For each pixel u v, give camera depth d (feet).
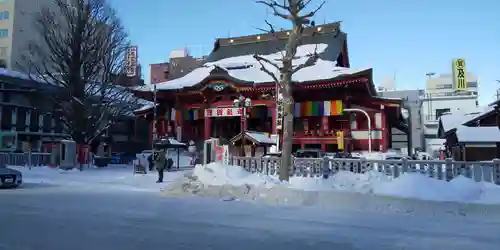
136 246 25.55
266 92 145.79
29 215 37.88
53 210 41.29
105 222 34.40
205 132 155.33
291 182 55.93
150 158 103.86
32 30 222.48
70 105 116.16
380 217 38.29
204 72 179.32
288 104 62.75
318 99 149.18
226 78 146.61
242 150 84.58
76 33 116.26
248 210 42.24
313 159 65.16
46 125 186.39
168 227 32.35
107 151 203.82
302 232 30.73
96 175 89.10
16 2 221.66
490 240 28.53
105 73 124.06
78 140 117.39
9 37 220.02
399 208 41.32
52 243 26.11
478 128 101.09
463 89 217.36
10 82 167.32
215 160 76.18
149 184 69.97
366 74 132.46
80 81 117.70
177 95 162.09
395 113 153.69
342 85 139.54
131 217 37.24
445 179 54.49
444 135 124.77
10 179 65.36
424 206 40.29
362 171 61.00
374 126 144.66
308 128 155.22
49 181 77.97
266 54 182.29
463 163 53.36
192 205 45.93
